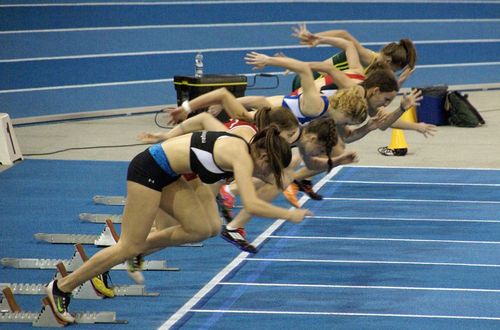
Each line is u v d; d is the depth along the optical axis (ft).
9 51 163.53
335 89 78.79
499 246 79.15
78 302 66.18
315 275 71.82
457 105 130.82
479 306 65.57
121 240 60.13
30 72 155.22
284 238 81.41
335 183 100.83
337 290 68.59
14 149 111.86
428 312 64.39
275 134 56.85
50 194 96.94
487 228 84.28
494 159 111.86
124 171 106.93
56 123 135.44
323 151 65.67
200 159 57.93
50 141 123.34
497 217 87.71
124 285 68.54
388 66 83.30
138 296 67.46
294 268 73.51
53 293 61.31
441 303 66.08
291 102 72.64
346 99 69.77
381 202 93.04
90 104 143.33
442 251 77.66
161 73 159.43
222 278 71.31
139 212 59.16
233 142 57.57
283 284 69.82
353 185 99.96
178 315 63.72
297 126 64.03
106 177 104.12
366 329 61.31
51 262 73.82
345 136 77.51
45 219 87.71
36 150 118.01
